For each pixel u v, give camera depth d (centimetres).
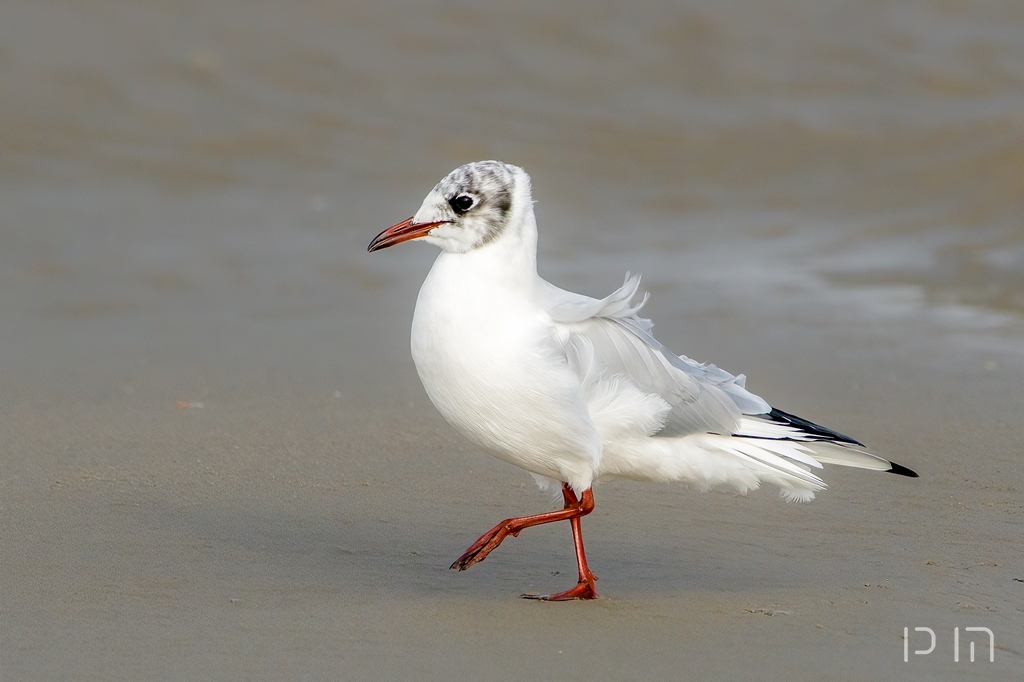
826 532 957
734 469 859
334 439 1183
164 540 907
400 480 1071
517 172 830
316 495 1027
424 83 2739
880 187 2377
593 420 824
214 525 946
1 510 955
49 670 688
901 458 1141
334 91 2667
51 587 806
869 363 1491
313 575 852
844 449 866
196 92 2591
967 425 1247
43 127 2389
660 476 862
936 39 2992
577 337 827
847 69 2891
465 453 1147
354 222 2167
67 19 2727
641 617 789
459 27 2920
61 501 984
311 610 788
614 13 3025
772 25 3034
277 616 775
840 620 785
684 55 2919
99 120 2448
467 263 821
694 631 767
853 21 3061
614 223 2234
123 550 882
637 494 1044
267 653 719
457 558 891
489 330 805
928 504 1019
